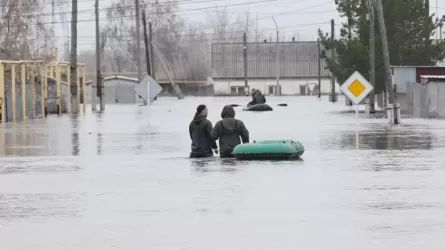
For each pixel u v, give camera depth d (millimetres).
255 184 37469
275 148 48406
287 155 48406
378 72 118938
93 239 25203
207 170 43688
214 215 29188
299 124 86000
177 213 29750
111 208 31188
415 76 114688
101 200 33344
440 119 93938
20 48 121500
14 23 121375
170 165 46875
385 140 63375
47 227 27375
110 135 73688
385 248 23281
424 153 52500
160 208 30969
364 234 25297
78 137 71812
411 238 24594
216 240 24719
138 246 24062
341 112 118375
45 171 44938
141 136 71812
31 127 88688
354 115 107312
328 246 23656
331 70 129875
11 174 43625
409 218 28031
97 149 59125
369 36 115938
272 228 26516
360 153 52750
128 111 132375
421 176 40219
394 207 30438
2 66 101688
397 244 23781
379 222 27328
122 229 26750
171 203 32156
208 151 51062
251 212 29672
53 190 36719
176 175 41719
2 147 61875
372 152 53469
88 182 39562
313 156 50875
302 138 65875
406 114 108188
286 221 27750
